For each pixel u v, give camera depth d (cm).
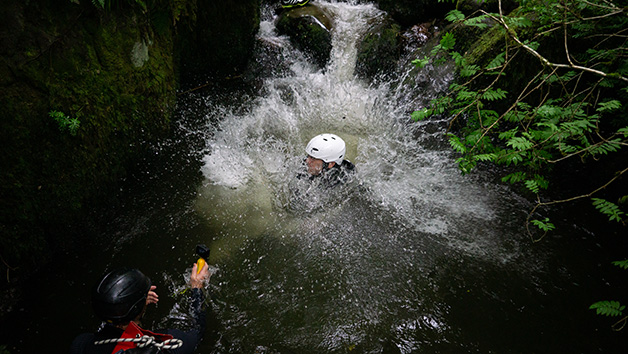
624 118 372
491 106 519
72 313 300
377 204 420
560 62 458
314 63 654
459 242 381
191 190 419
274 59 636
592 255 368
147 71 445
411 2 657
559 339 300
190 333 223
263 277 338
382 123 554
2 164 298
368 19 667
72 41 352
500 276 348
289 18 666
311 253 363
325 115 567
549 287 339
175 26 484
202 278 256
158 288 321
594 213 408
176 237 368
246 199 415
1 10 301
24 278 316
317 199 417
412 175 463
